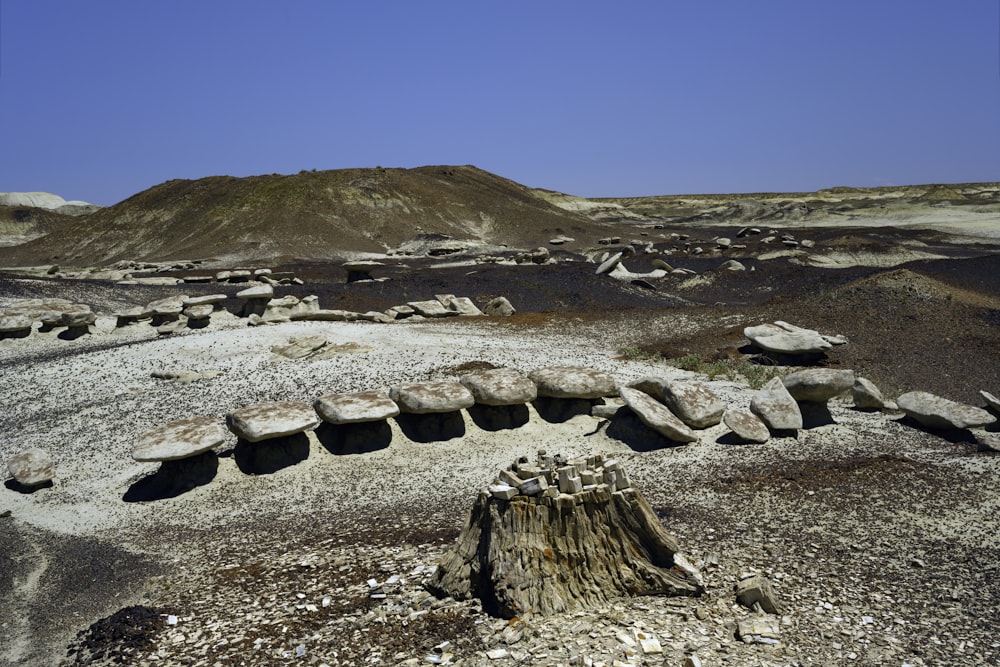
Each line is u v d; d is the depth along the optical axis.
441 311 29.06
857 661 6.78
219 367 19.78
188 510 12.30
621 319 26.81
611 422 14.72
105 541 11.38
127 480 13.77
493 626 7.25
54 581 10.09
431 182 101.44
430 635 7.27
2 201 157.25
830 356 21.41
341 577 8.95
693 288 41.53
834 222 95.75
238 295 27.20
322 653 7.24
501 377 15.41
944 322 24.06
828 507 10.58
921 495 10.98
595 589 7.59
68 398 18.42
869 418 15.55
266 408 13.80
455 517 10.88
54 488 13.80
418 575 8.66
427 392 14.62
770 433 14.16
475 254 66.31
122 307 33.25
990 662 6.84
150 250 78.38
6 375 20.44
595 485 7.83
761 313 26.38
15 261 80.31
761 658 6.71
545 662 6.64
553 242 78.62
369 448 14.17
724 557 8.89
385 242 79.25
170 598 9.05
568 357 21.14
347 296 35.28
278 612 8.23
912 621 7.55
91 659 7.64
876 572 8.62
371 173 97.81
